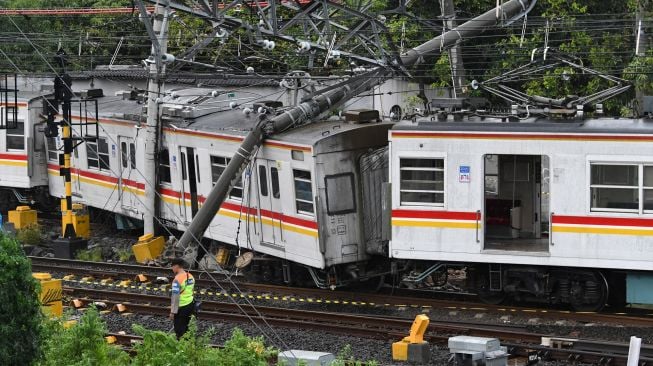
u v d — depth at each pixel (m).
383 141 38.91
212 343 32.25
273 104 43.28
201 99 48.38
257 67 57.88
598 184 33.94
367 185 38.28
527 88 55.03
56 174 58.19
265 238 41.28
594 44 54.84
